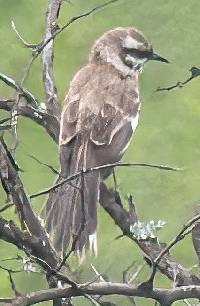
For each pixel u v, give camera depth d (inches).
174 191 842.2
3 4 1020.5
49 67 470.3
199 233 436.8
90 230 424.5
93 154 460.4
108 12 993.5
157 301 406.3
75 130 465.7
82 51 956.0
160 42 994.7
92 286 384.2
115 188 434.9
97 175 447.2
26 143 843.4
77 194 430.9
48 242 403.2
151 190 842.8
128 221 426.6
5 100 446.9
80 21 976.9
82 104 476.7
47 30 470.6
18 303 376.2
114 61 506.0
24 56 943.7
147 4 1016.9
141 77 926.4
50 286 409.4
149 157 914.1
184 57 979.3
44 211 426.6
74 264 440.8
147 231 389.7
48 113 465.1
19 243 397.7
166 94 936.3
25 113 454.9
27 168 827.4
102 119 473.7
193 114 945.5
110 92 487.5
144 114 938.7
